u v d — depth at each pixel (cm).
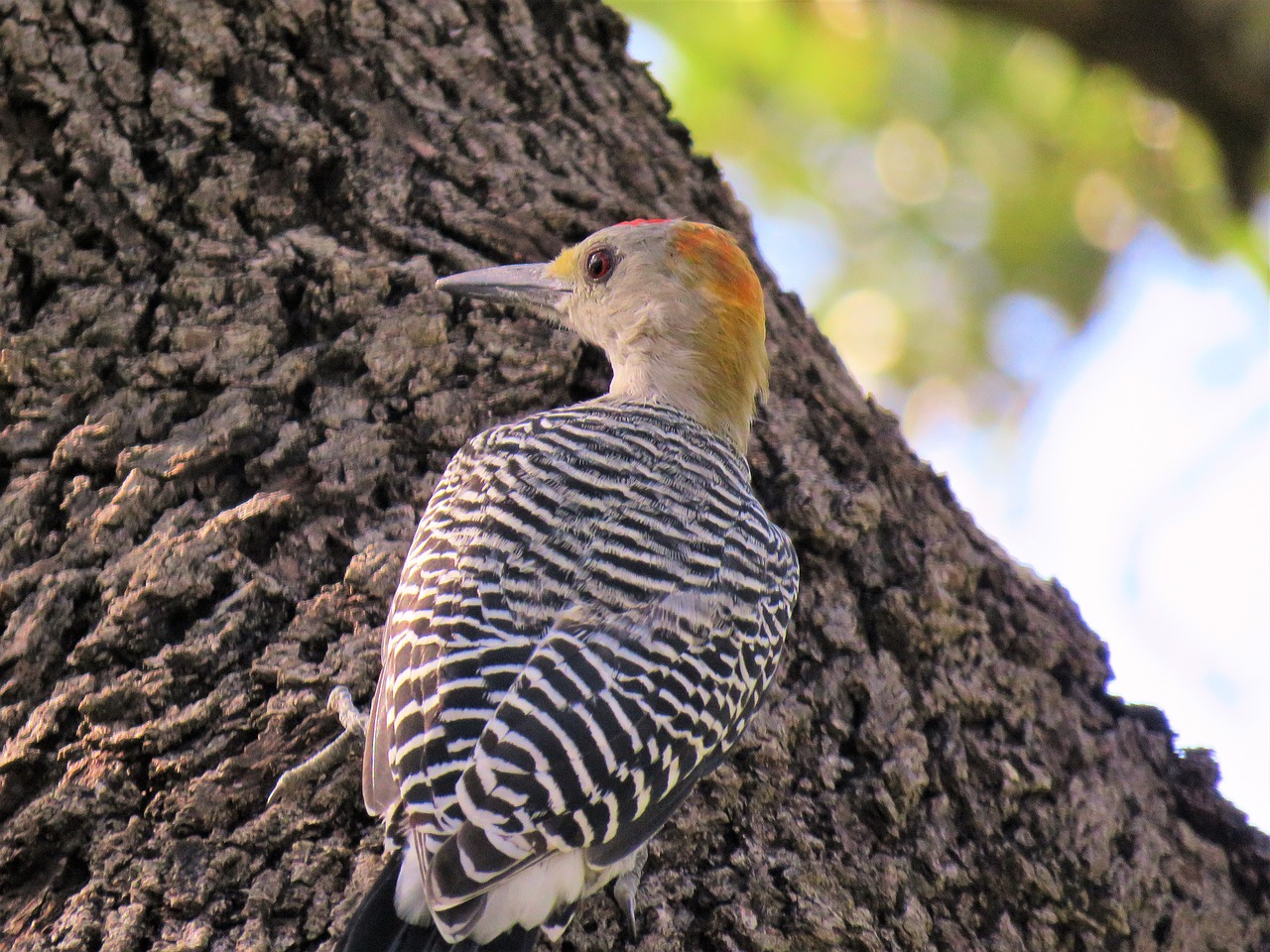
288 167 956
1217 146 1595
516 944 691
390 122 1002
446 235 981
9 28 912
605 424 893
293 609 821
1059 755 914
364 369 910
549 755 697
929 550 959
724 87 1666
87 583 802
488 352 962
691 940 789
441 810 681
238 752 772
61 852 740
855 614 921
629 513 812
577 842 696
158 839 745
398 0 1045
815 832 838
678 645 759
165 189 920
